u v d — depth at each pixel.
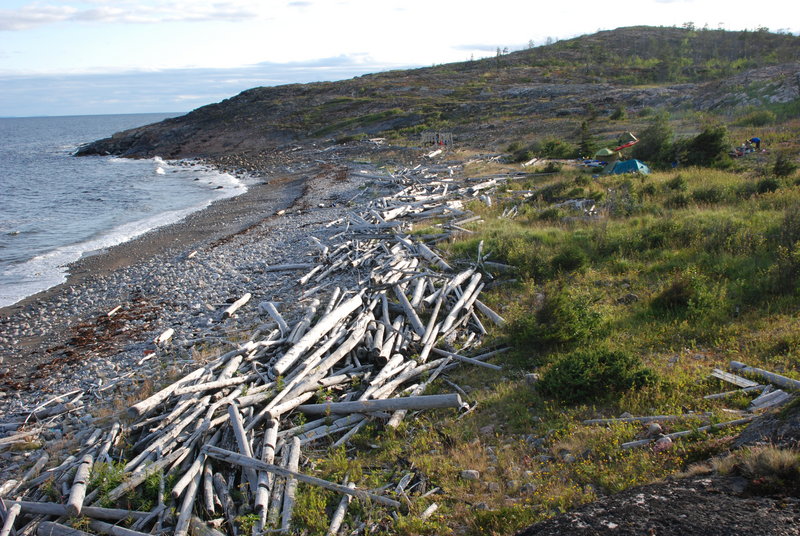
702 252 13.52
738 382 7.77
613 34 136.38
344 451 7.47
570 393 8.20
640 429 7.11
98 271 20.41
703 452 6.06
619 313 11.22
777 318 9.70
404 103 80.50
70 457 7.92
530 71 98.44
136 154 78.75
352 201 29.20
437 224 20.47
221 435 7.95
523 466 6.87
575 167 32.47
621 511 4.84
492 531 5.52
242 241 22.73
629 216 18.61
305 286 15.41
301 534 5.96
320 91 101.75
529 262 14.22
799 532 4.15
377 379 9.16
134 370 11.32
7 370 12.28
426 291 13.52
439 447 7.56
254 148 71.75
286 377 9.38
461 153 44.72
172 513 6.38
